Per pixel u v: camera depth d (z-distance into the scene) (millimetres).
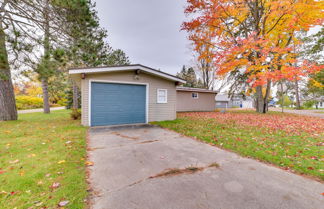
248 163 2828
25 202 1645
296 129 5590
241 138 4453
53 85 14234
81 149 3451
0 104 6953
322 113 13125
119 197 1810
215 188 2010
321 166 2619
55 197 1745
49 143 3775
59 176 2219
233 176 2338
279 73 7762
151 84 7691
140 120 7375
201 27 9875
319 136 4566
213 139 4398
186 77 26578
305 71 7367
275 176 2342
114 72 6750
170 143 4090
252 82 9719
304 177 2312
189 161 2910
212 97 17500
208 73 22125
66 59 6172
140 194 1872
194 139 4496
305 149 3465
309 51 13727
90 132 5293
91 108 6344
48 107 12992
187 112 14289
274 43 10281
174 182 2156
